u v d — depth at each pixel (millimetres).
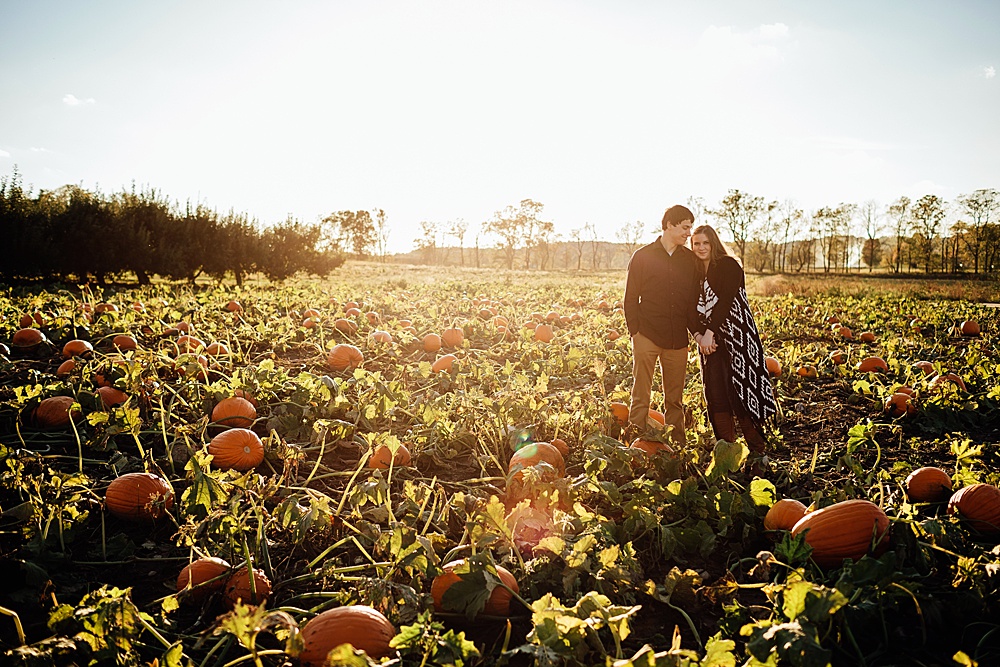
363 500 3404
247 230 22000
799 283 28906
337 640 2305
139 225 19000
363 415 5309
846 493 3721
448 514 3574
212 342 7938
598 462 3822
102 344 8008
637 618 2816
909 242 88938
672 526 3455
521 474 3947
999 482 3766
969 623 2703
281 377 5703
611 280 40688
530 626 2717
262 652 2031
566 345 9281
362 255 120000
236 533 2984
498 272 62594
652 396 6180
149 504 3342
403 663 2258
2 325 8477
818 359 8977
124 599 2295
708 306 4613
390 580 2773
